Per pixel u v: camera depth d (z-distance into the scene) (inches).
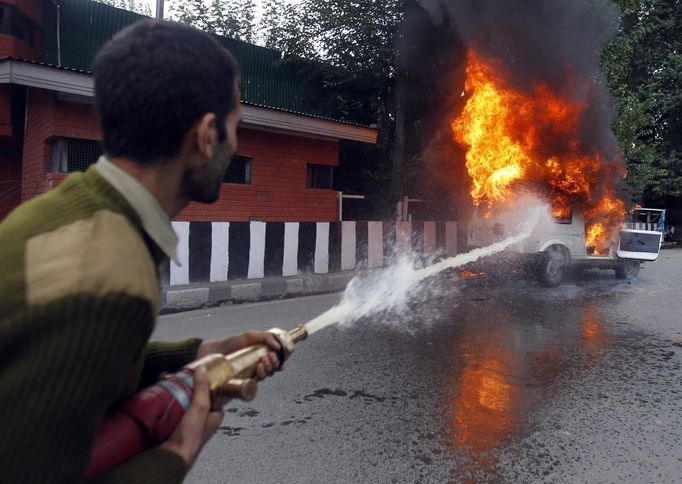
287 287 349.1
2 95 399.5
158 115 39.5
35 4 446.0
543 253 393.7
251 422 150.7
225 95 43.3
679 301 347.9
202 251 331.9
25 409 31.5
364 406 163.6
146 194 40.7
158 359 59.1
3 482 31.3
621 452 138.2
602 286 411.5
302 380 185.0
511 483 121.4
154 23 42.6
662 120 868.0
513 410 163.5
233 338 60.8
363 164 604.7
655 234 413.1
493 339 243.9
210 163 43.8
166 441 41.6
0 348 33.1
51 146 381.4
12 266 34.3
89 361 32.8
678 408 168.6
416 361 208.5
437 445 139.3
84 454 33.7
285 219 465.7
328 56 569.9
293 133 456.8
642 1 703.1
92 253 34.8
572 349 231.3
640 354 226.4
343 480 121.0
